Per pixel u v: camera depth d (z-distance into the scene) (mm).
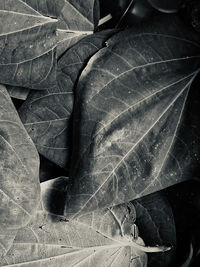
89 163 166
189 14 182
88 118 171
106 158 167
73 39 183
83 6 180
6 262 173
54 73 172
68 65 178
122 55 177
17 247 175
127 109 173
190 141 175
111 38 179
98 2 181
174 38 182
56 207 179
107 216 182
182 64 181
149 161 171
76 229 182
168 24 183
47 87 172
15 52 170
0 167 164
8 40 170
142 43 179
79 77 175
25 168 165
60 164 175
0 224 161
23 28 172
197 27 182
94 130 169
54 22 175
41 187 179
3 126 168
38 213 178
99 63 176
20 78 171
